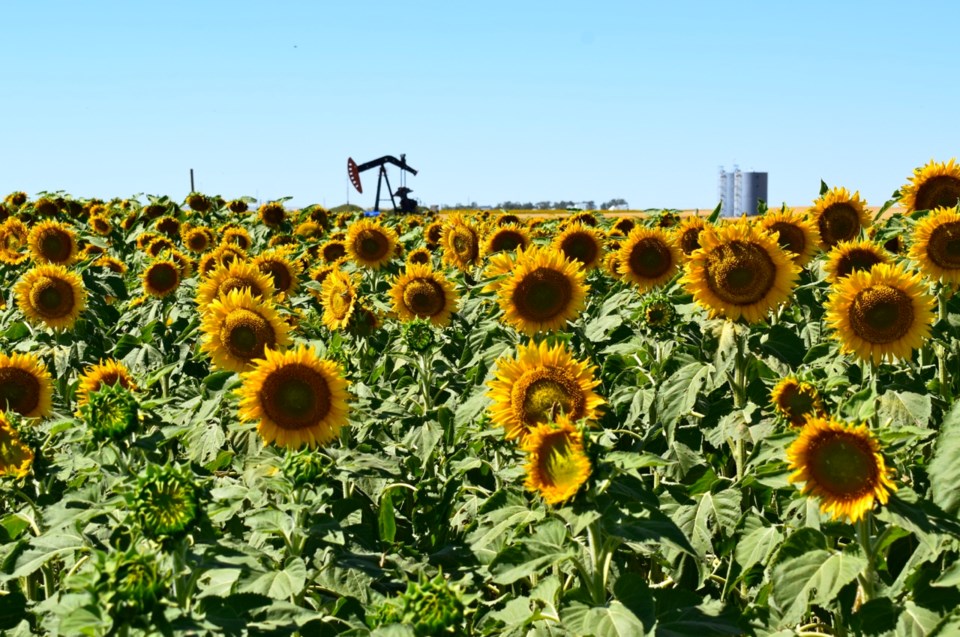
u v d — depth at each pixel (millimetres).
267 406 6141
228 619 4270
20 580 6285
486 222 18375
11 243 15258
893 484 4543
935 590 4785
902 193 10062
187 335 9336
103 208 21672
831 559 4910
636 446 7070
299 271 12188
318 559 5539
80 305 10570
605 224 18000
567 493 4469
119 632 3680
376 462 5984
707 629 4852
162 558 4129
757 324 7566
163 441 5441
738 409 6852
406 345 8562
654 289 9898
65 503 5141
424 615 4129
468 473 7211
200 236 18422
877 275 6668
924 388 6512
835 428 4688
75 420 5637
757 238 7074
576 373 5340
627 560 6730
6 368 7156
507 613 5152
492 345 8367
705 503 6309
